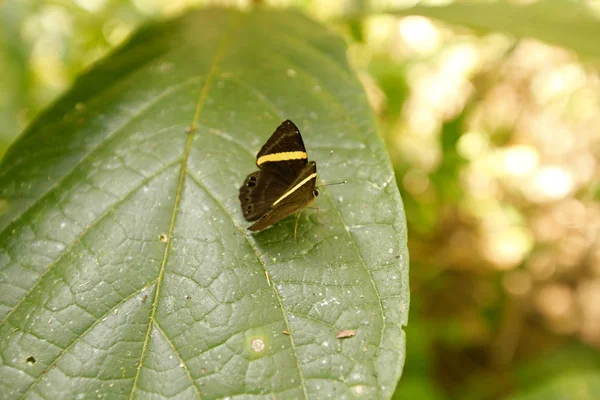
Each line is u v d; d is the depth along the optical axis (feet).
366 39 1.32
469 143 1.78
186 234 0.78
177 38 0.96
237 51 0.92
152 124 0.84
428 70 1.87
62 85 1.52
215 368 0.72
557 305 1.69
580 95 1.88
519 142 1.94
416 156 1.57
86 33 1.33
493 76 1.85
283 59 0.91
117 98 0.87
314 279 0.76
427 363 1.31
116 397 0.71
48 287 0.75
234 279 0.76
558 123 1.93
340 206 0.80
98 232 0.78
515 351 1.60
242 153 0.83
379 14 1.08
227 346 0.73
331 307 0.75
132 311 0.74
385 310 0.74
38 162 0.82
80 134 0.84
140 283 0.76
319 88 0.88
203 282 0.76
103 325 0.74
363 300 0.75
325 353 0.73
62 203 0.79
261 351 0.73
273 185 0.82
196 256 0.77
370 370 0.72
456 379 1.55
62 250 0.77
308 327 0.74
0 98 1.22
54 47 1.35
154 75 0.89
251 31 0.97
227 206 0.80
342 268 0.77
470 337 1.60
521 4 1.02
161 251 0.77
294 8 1.04
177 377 0.72
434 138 1.67
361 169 0.81
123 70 0.91
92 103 0.87
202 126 0.84
